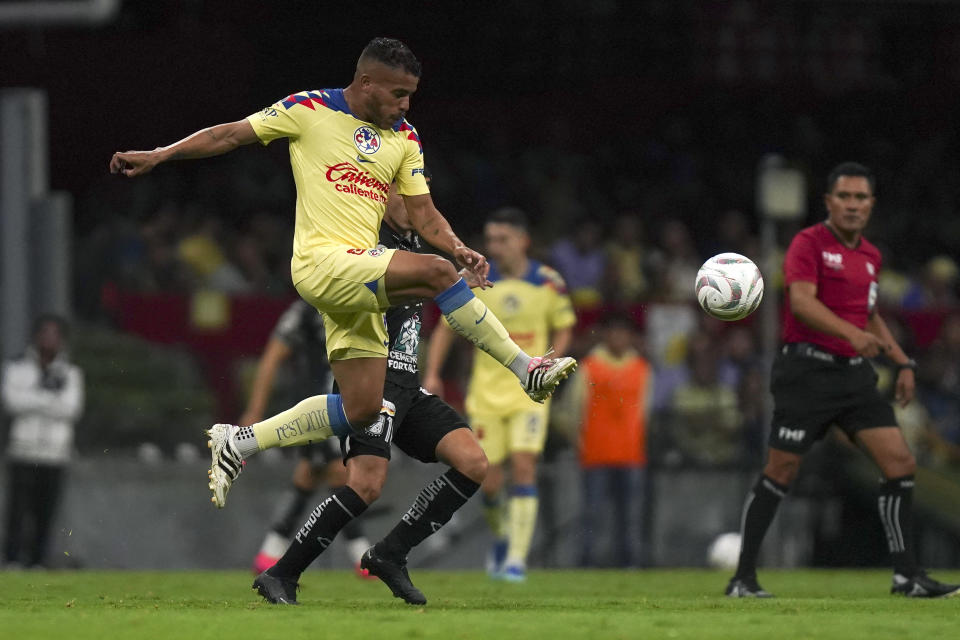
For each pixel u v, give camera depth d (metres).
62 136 69.19
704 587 31.94
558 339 35.88
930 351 55.06
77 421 45.72
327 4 75.31
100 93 69.81
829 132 81.00
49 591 26.94
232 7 73.50
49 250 48.69
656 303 57.44
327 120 21.02
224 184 67.88
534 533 47.69
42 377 43.47
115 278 54.12
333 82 75.25
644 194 74.25
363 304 20.41
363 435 22.02
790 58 81.62
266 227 61.91
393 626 17.52
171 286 55.66
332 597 26.14
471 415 35.59
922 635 17.56
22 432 43.28
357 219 21.06
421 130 76.31
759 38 81.44
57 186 69.06
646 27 80.25
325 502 21.81
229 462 21.81
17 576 33.34
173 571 40.25
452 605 22.58
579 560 47.25
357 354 21.09
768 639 16.88
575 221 70.62
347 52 75.56
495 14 78.62
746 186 77.19
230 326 48.38
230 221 67.25
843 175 27.28
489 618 19.05
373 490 21.89
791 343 27.50
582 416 46.47
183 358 47.97
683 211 74.25
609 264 62.25
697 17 80.69
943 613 21.73
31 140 49.19
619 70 80.00
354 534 34.94
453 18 78.06
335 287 20.45
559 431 48.88
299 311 34.34
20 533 43.50
